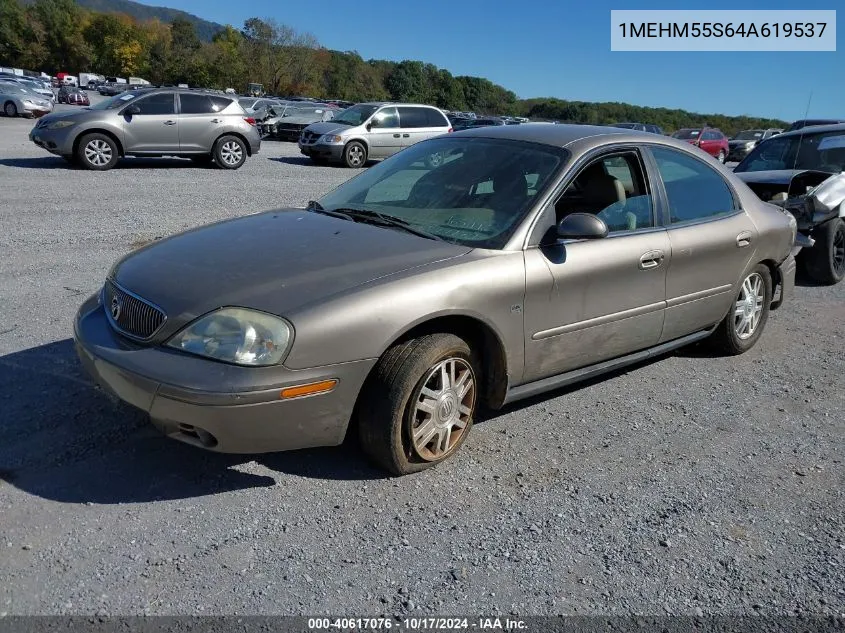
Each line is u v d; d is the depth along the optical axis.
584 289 3.89
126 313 3.24
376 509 3.16
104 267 6.82
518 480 3.49
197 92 15.58
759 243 5.13
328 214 4.11
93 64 98.81
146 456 3.45
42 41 98.00
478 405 4.30
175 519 3.00
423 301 3.24
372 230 3.78
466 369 3.53
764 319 5.53
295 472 3.41
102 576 2.63
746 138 31.42
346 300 3.09
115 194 11.21
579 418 4.23
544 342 3.80
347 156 18.22
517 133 4.42
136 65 97.06
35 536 2.82
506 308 3.55
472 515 3.17
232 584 2.64
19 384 4.11
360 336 3.08
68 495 3.10
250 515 3.06
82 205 10.04
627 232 4.19
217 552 2.81
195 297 3.08
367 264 3.34
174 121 15.15
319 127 18.83
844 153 8.53
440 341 3.32
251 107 27.86
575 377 4.12
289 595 2.60
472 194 3.99
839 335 6.18
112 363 3.06
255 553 2.82
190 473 3.34
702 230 4.64
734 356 5.46
